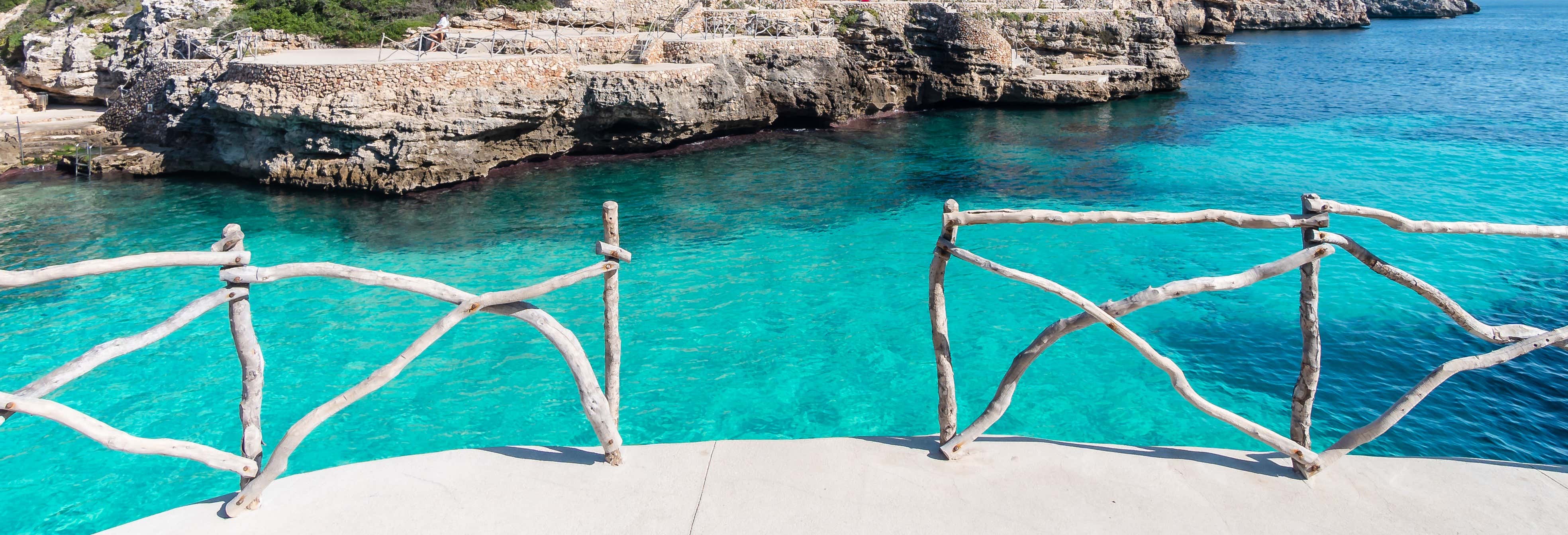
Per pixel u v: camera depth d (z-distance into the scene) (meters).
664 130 30.56
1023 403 12.34
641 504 4.58
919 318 15.75
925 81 41.69
